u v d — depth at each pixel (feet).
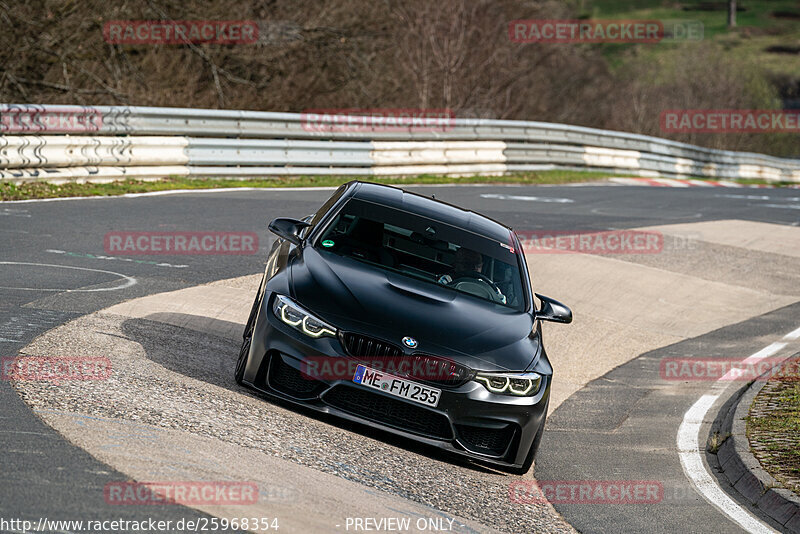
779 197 206.59
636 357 78.02
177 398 43.01
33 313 54.34
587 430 57.88
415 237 52.37
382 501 36.47
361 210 53.62
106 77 192.13
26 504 28.17
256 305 50.11
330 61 231.30
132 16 192.24
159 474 32.96
